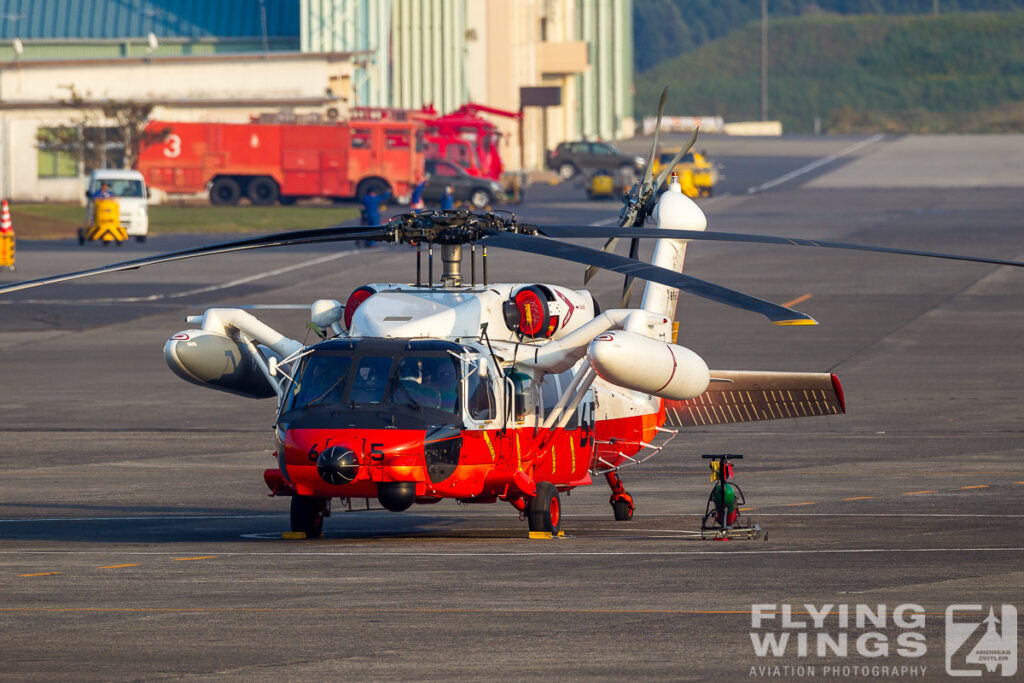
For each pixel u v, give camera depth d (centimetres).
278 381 5719
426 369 5275
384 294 5612
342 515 6481
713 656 3609
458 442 5184
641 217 6344
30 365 12306
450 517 6425
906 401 10206
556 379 5822
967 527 5772
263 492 7081
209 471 7750
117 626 3944
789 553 5066
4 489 7150
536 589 4394
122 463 8025
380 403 5191
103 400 10600
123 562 4953
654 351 5144
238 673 3466
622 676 3438
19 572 4750
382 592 4366
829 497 6706
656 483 7381
